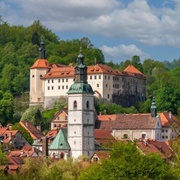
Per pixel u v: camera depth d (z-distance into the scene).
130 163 155.00
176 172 161.50
